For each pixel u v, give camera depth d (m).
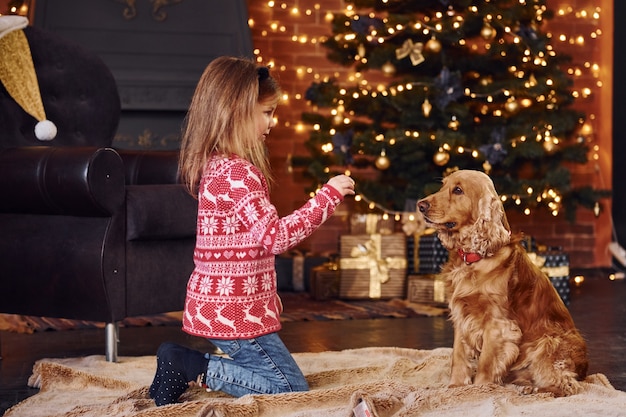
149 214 3.60
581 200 6.22
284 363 2.65
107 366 3.41
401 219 5.89
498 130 5.67
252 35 6.57
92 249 3.51
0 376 3.32
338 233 6.66
